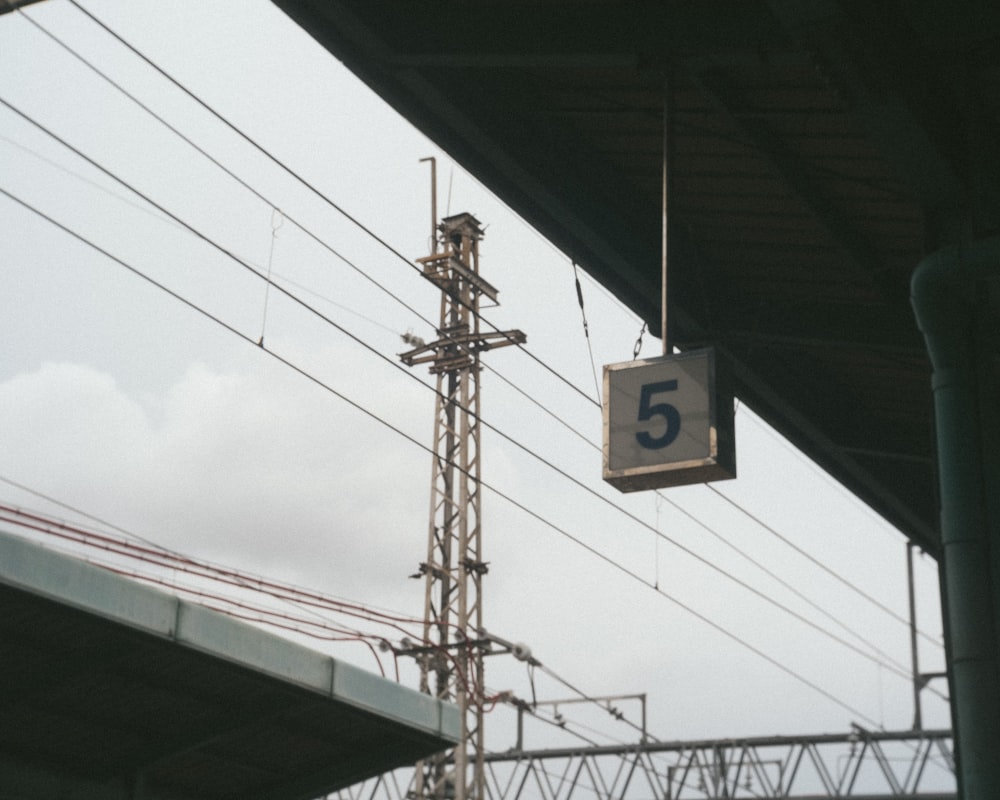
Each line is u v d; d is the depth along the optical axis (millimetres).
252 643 14969
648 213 19125
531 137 17016
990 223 14219
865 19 12688
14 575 12555
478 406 35781
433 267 36875
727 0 14000
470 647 29266
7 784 15484
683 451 13242
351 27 14344
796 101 15547
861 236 18516
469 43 14602
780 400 22031
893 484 25766
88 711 15336
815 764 39625
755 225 19062
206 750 17109
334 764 18219
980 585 13602
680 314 19734
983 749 13188
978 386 14219
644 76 15906
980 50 14086
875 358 22422
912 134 13609
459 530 34656
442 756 33688
